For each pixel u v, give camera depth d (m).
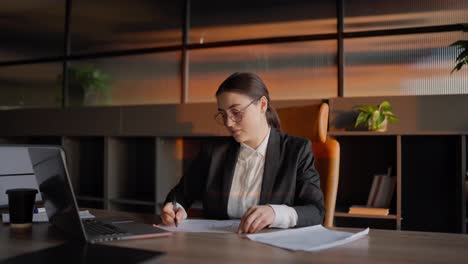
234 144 1.52
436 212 2.63
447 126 2.42
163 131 3.07
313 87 2.89
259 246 0.89
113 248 0.84
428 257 0.80
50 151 0.90
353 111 2.61
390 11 2.75
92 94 3.53
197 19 3.21
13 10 3.79
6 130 3.64
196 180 1.56
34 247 0.89
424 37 2.67
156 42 3.33
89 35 3.55
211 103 2.95
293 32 2.96
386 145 2.75
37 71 3.73
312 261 0.77
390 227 2.66
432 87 2.65
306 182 1.35
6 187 1.38
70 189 0.88
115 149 3.27
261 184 1.40
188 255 0.82
